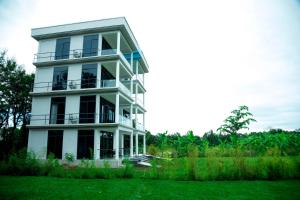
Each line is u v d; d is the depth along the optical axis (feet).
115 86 82.28
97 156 75.97
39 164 50.11
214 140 194.18
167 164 44.86
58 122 82.74
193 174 41.65
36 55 89.35
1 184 36.19
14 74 110.93
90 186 34.65
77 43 85.97
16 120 118.52
